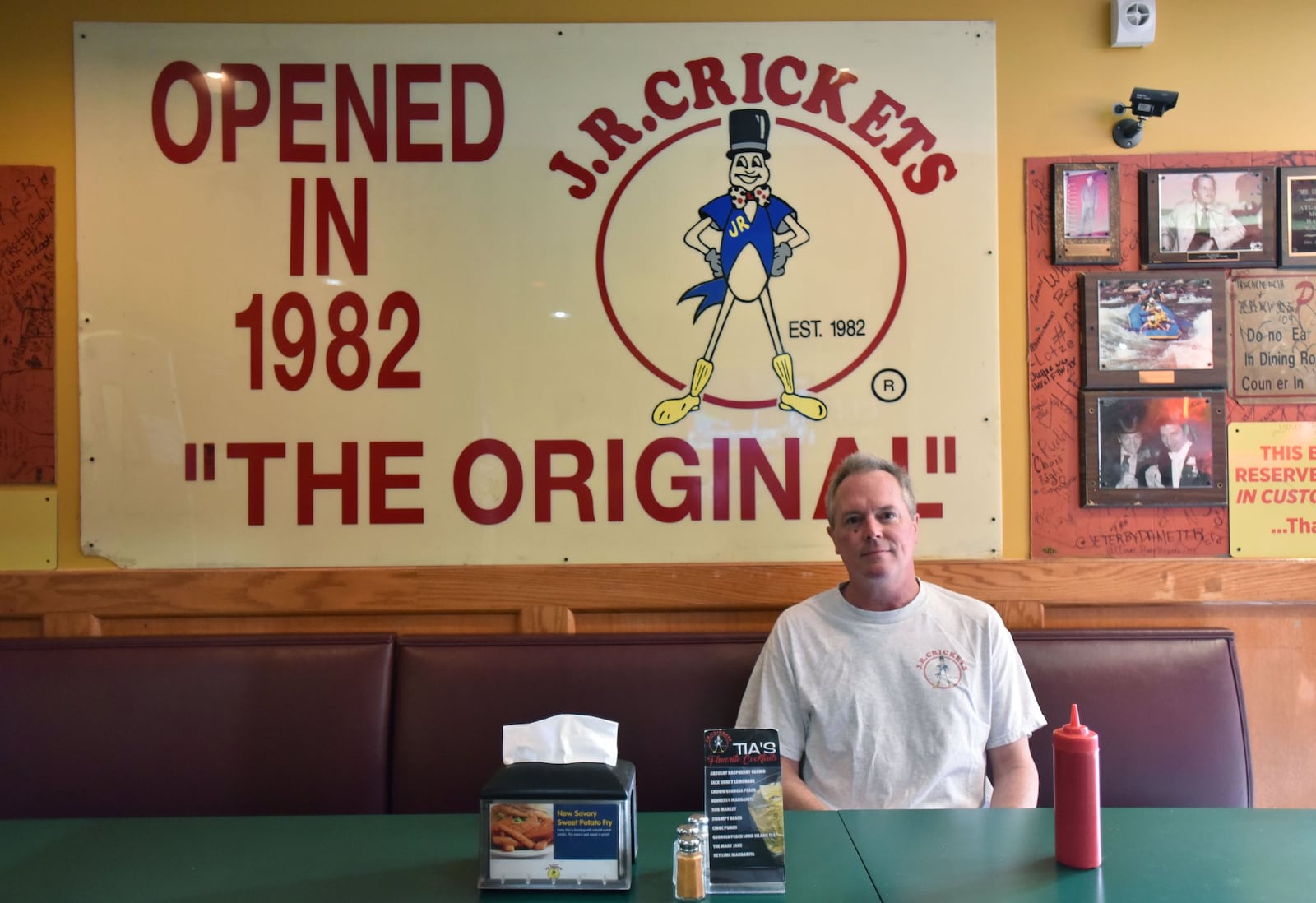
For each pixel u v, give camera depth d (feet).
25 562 8.11
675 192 8.19
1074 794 4.27
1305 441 8.13
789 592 8.07
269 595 8.07
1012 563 8.09
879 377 8.18
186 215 8.14
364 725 7.45
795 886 4.12
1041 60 8.23
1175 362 8.16
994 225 8.17
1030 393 8.20
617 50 8.20
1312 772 7.99
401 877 4.33
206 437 8.13
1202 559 8.08
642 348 8.18
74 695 7.41
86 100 8.13
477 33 8.18
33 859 4.58
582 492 8.16
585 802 4.17
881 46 8.19
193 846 4.73
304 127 8.18
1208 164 8.20
